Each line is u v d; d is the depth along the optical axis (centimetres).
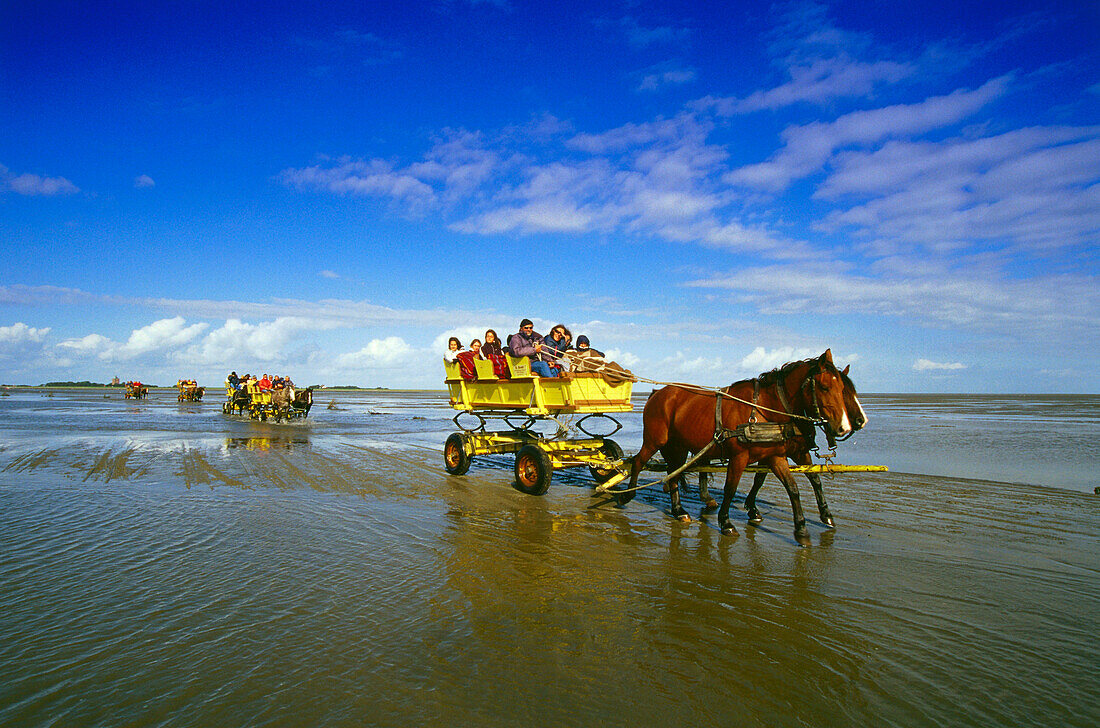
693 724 374
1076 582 626
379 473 1314
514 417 1223
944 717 384
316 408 4872
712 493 1131
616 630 509
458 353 1301
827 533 825
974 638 497
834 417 769
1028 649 477
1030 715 387
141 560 680
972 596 588
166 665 437
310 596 574
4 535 782
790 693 411
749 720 379
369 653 459
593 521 896
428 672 432
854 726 374
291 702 389
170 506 963
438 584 613
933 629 514
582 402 1065
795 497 799
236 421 3020
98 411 3822
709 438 859
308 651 461
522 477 1112
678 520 891
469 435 1276
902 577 643
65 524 841
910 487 1162
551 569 666
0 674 423
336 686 410
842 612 550
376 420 3209
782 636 500
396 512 941
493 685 416
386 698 396
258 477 1245
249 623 511
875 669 446
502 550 738
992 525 862
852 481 1235
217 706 384
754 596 589
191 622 512
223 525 845
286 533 805
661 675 434
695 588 610
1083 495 1070
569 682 421
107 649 462
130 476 1241
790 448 839
